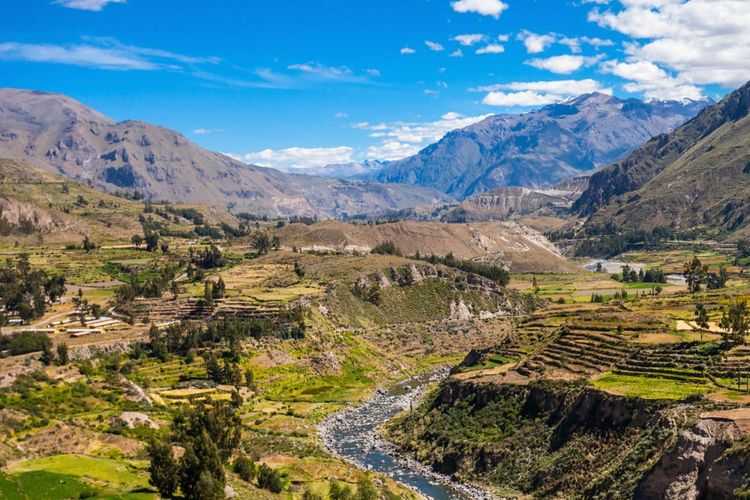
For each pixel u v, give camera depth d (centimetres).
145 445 13900
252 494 12225
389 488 14088
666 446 11756
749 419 11262
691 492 10819
